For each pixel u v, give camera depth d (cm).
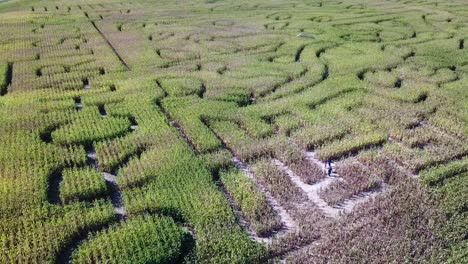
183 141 2608
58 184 2284
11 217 1989
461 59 4006
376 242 1823
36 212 2022
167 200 2084
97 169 2409
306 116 2914
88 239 1897
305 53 4247
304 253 1783
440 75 3625
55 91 3397
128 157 2486
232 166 2378
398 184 2200
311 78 3588
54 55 4316
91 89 3434
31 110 3009
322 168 2402
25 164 2386
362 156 2445
